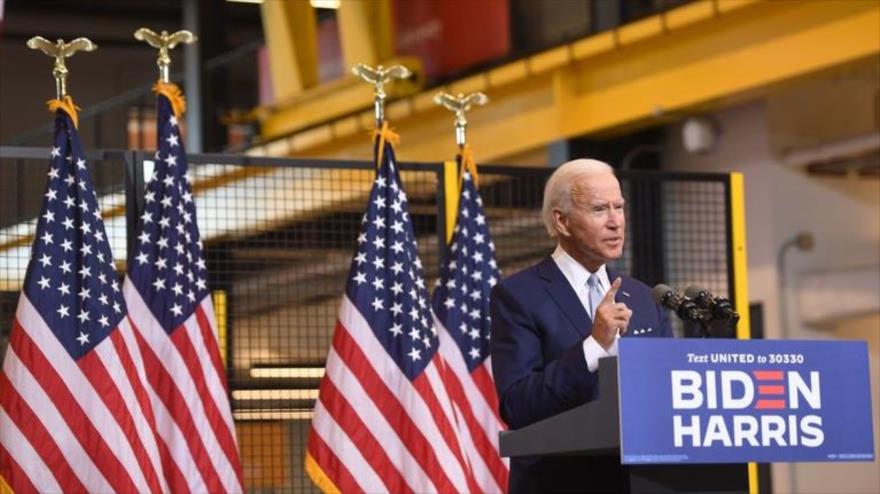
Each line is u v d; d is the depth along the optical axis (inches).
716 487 344.2
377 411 682.8
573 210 438.3
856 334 1200.2
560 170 446.9
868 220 1245.7
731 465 346.0
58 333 637.9
